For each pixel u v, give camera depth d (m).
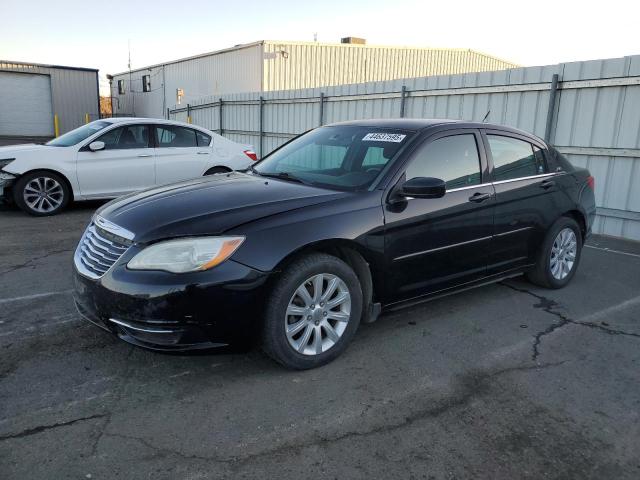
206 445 2.58
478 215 4.11
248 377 3.25
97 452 2.51
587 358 3.63
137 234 3.08
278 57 20.89
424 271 3.84
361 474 2.41
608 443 2.68
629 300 4.82
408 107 10.23
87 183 8.39
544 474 2.44
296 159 4.41
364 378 3.27
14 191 8.00
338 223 3.31
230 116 16.77
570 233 5.08
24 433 2.63
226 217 3.12
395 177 3.66
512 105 8.49
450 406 2.98
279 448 2.57
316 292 3.28
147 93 33.28
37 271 5.29
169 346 2.96
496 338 3.92
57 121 27.56
